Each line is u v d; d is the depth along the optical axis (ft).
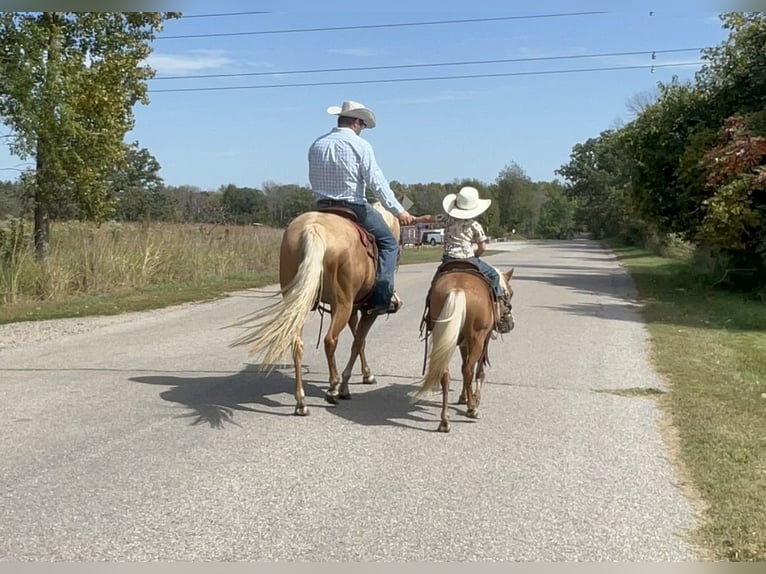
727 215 64.49
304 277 24.36
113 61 75.61
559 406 28.17
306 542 16.57
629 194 86.53
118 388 29.84
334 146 27.27
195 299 60.95
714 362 36.91
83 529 16.98
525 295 68.08
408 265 115.24
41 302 56.39
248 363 35.17
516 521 17.83
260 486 19.66
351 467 21.21
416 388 30.81
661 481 20.59
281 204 196.95
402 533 17.10
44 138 67.00
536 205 376.27
